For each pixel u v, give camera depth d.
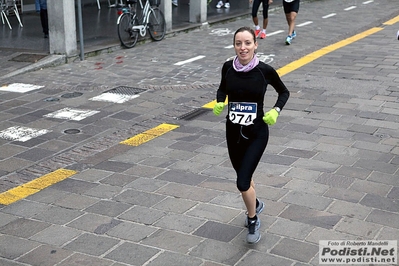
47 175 7.58
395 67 13.46
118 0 25.20
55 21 14.46
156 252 5.63
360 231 5.98
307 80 12.39
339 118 9.73
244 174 5.48
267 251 5.62
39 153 8.39
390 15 22.89
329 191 6.93
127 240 5.87
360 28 19.59
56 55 14.58
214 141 8.80
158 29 17.62
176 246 5.74
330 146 8.41
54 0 14.31
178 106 10.77
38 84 12.47
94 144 8.76
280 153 8.15
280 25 20.62
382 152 8.17
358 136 8.85
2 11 19.72
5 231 6.10
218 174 7.53
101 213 6.48
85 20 20.73
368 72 13.01
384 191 6.91
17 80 12.84
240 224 6.18
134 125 9.67
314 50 15.72
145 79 12.88
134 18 16.61
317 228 6.05
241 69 5.46
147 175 7.54
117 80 12.80
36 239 5.92
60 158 8.20
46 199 6.87
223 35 18.80
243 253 5.59
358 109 10.23
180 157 8.16
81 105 10.84
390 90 11.48
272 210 6.45
